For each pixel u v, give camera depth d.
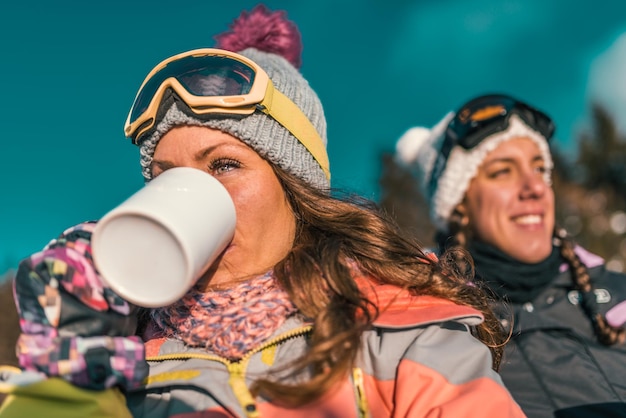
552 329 2.21
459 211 2.64
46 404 1.08
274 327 1.29
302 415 1.20
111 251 1.07
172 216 1.05
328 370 1.21
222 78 1.38
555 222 2.52
